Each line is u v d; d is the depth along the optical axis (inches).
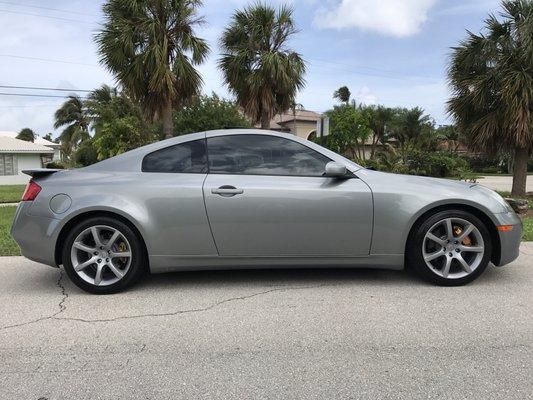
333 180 177.8
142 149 185.0
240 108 689.0
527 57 482.9
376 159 887.1
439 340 134.0
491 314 152.9
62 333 141.6
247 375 115.5
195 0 580.7
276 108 658.8
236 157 181.8
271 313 155.6
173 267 176.9
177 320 150.9
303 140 184.4
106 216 174.9
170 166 181.2
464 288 179.3
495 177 1523.1
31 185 179.0
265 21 639.1
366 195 174.7
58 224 173.0
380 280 190.2
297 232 174.6
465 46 524.7
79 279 175.3
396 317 150.9
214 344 133.0
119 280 175.9
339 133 788.6
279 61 616.4
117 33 554.3
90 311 159.8
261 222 173.8
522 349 128.0
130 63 565.6
